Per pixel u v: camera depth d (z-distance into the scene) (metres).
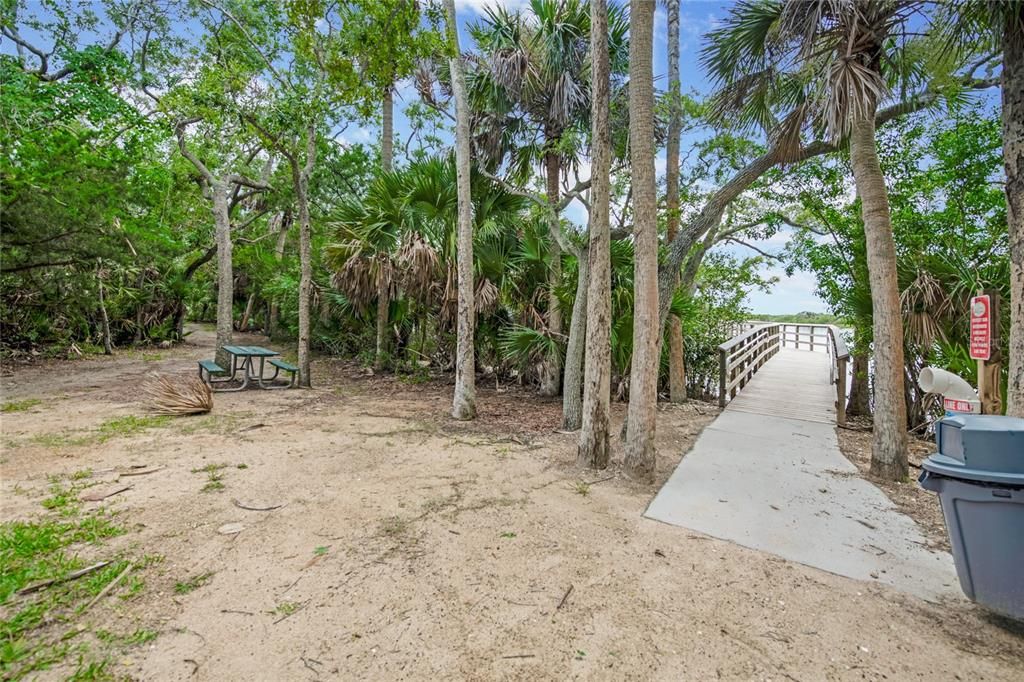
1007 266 4.97
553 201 7.71
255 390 8.38
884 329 4.24
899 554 2.85
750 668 1.87
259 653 1.90
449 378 9.97
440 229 8.13
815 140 5.00
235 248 18.56
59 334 13.47
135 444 4.84
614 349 7.09
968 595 2.19
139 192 10.16
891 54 4.98
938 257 5.39
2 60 8.00
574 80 7.23
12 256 9.55
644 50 4.13
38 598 2.20
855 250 6.41
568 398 5.95
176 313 17.58
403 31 5.47
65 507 3.24
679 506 3.55
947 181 5.94
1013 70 3.29
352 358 12.86
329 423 6.04
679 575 2.57
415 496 3.64
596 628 2.11
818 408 7.31
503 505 3.51
